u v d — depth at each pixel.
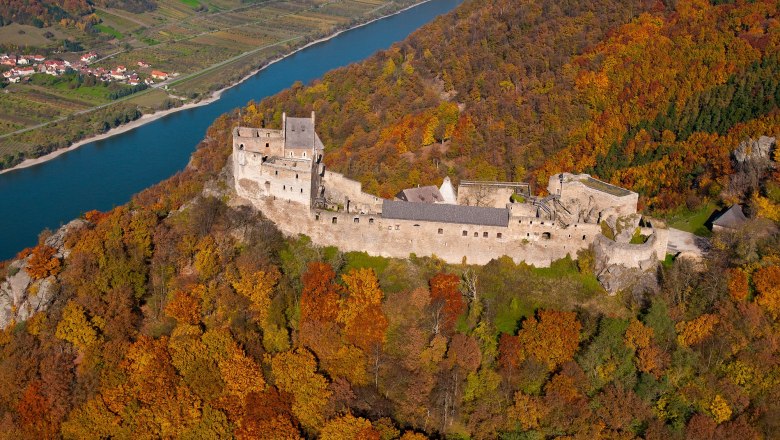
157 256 163.88
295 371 141.62
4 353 149.88
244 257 159.50
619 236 158.88
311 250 164.12
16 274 162.62
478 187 179.38
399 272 159.38
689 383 140.75
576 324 146.00
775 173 183.12
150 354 145.00
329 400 139.75
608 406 137.62
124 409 140.12
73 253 166.00
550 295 154.62
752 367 141.00
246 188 170.75
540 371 141.62
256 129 181.38
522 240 159.75
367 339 146.88
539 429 135.62
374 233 162.50
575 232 158.62
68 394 143.25
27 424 139.75
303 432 137.50
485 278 157.50
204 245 163.38
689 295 151.88
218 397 141.00
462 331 149.38
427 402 139.88
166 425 137.25
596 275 157.00
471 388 140.50
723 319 146.50
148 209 179.38
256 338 147.88
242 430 136.00
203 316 154.00
